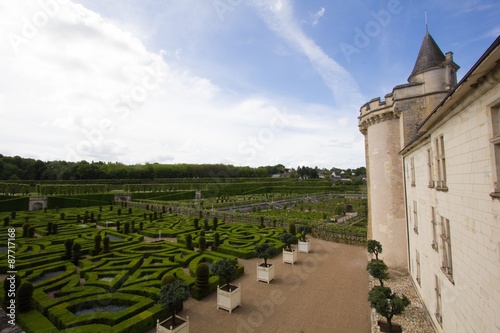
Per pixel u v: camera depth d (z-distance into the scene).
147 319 11.42
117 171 96.75
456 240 8.05
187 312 12.96
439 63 17.09
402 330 11.18
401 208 18.47
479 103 6.28
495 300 5.79
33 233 27.19
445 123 8.70
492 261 5.89
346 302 13.96
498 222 5.58
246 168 138.00
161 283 14.18
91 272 17.03
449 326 9.04
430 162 11.78
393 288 15.59
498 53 4.47
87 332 10.30
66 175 87.69
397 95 17.39
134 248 22.97
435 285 11.09
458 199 7.78
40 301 12.50
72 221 36.72
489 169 5.95
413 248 15.86
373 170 20.12
